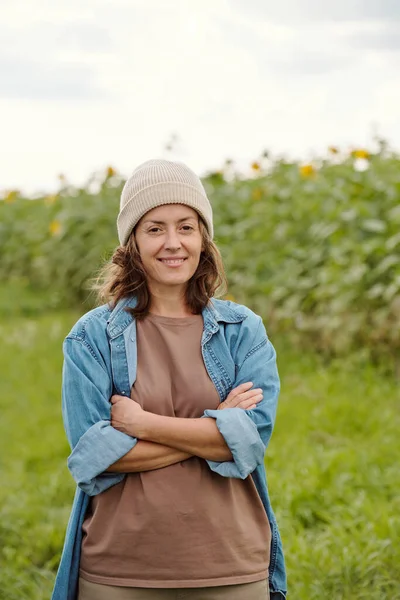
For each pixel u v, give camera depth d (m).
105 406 3.21
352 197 9.48
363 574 4.64
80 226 14.21
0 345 11.52
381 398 7.71
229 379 3.30
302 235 10.09
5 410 8.77
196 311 3.37
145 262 3.27
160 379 3.25
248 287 10.09
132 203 3.26
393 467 6.16
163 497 3.14
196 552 3.14
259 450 3.20
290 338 9.52
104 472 3.17
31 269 16.36
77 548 3.26
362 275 8.39
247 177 12.97
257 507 3.31
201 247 3.34
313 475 5.97
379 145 10.58
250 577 3.20
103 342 3.29
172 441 3.13
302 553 4.85
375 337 8.49
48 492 6.30
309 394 7.91
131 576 3.13
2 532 5.77
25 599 4.88
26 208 17.97
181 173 3.26
